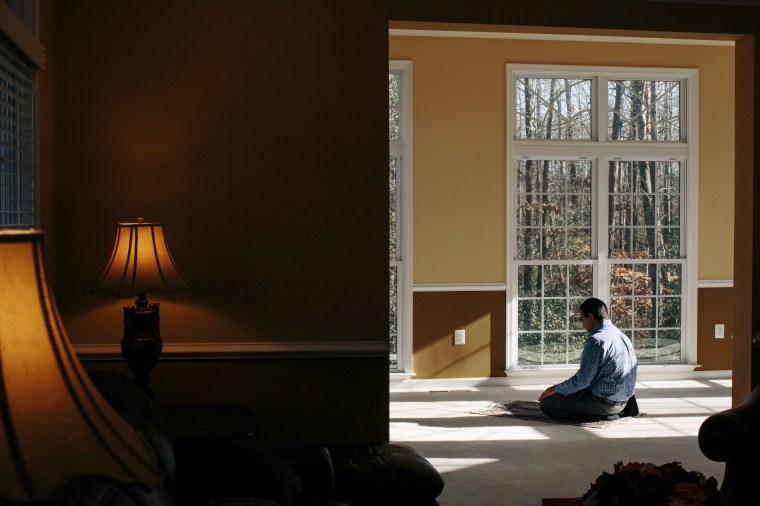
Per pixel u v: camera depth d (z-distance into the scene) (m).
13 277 0.95
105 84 3.76
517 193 7.03
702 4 4.25
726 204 7.17
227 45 3.82
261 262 3.85
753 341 4.32
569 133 7.07
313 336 3.88
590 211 7.11
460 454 4.79
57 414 0.91
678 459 4.68
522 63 6.91
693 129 7.12
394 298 6.84
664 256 7.20
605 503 2.24
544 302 7.07
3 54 2.96
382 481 2.90
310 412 3.87
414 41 6.79
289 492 2.61
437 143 6.84
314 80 3.88
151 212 3.79
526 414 5.83
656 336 7.20
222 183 3.82
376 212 3.91
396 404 6.25
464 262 6.89
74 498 1.53
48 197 3.58
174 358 3.78
